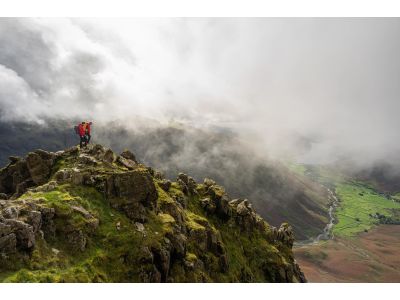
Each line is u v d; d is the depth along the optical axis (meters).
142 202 57.56
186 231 66.19
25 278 36.72
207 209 85.94
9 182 71.12
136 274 47.38
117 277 45.38
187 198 82.88
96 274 42.81
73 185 53.47
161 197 67.19
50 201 47.78
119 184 55.38
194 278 56.81
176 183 84.56
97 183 55.19
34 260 39.50
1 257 37.53
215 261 68.62
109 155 66.44
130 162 73.50
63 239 44.91
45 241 42.75
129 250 48.69
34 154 65.44
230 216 90.38
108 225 50.56
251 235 93.81
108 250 47.53
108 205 53.56
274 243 100.31
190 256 60.03
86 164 61.00
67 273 40.16
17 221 40.03
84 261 43.78
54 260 41.12
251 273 81.12
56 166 64.44
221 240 79.62
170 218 60.53
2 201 43.47
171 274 54.53
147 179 58.16
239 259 80.75
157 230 55.47
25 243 39.84
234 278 71.31
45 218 44.69
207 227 72.75
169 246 54.44
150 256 49.53
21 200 44.97
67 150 67.75
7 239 38.38
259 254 89.94
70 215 47.25
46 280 37.69
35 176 63.47
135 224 53.28
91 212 50.28
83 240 45.69
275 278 87.81
